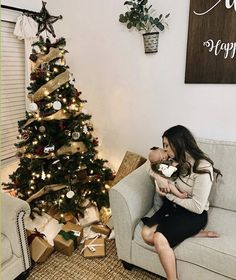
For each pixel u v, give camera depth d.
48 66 2.07
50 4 2.60
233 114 2.03
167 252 1.53
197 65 2.04
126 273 1.83
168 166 1.69
